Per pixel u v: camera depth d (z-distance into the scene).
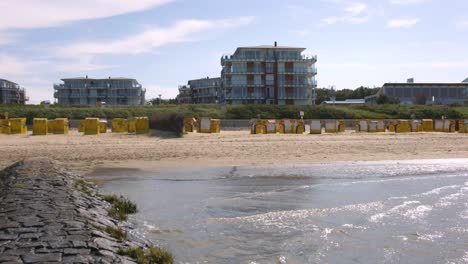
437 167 20.95
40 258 6.41
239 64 89.12
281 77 89.75
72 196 11.37
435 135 40.78
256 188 15.20
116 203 12.38
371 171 19.44
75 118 63.19
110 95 119.94
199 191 14.63
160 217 11.17
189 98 125.44
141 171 19.12
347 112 70.19
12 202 10.41
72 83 119.06
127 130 40.06
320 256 8.27
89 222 8.80
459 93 99.25
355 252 8.59
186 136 35.31
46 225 8.22
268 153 25.34
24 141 31.33
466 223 10.87
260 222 10.66
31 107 72.31
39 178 13.93
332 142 31.81
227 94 90.75
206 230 9.95
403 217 11.34
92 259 6.54
